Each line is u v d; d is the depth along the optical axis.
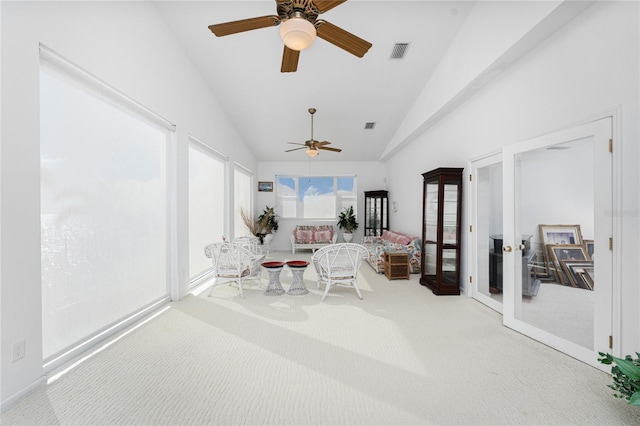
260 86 5.17
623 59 2.08
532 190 2.82
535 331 2.74
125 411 1.75
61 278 2.29
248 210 8.04
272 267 4.20
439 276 4.23
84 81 2.51
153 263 3.54
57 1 2.17
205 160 5.12
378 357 2.41
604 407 1.79
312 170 9.06
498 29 3.09
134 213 3.19
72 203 2.39
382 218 8.37
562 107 2.57
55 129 2.24
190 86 4.39
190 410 1.76
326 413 1.73
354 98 5.60
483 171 3.88
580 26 2.40
